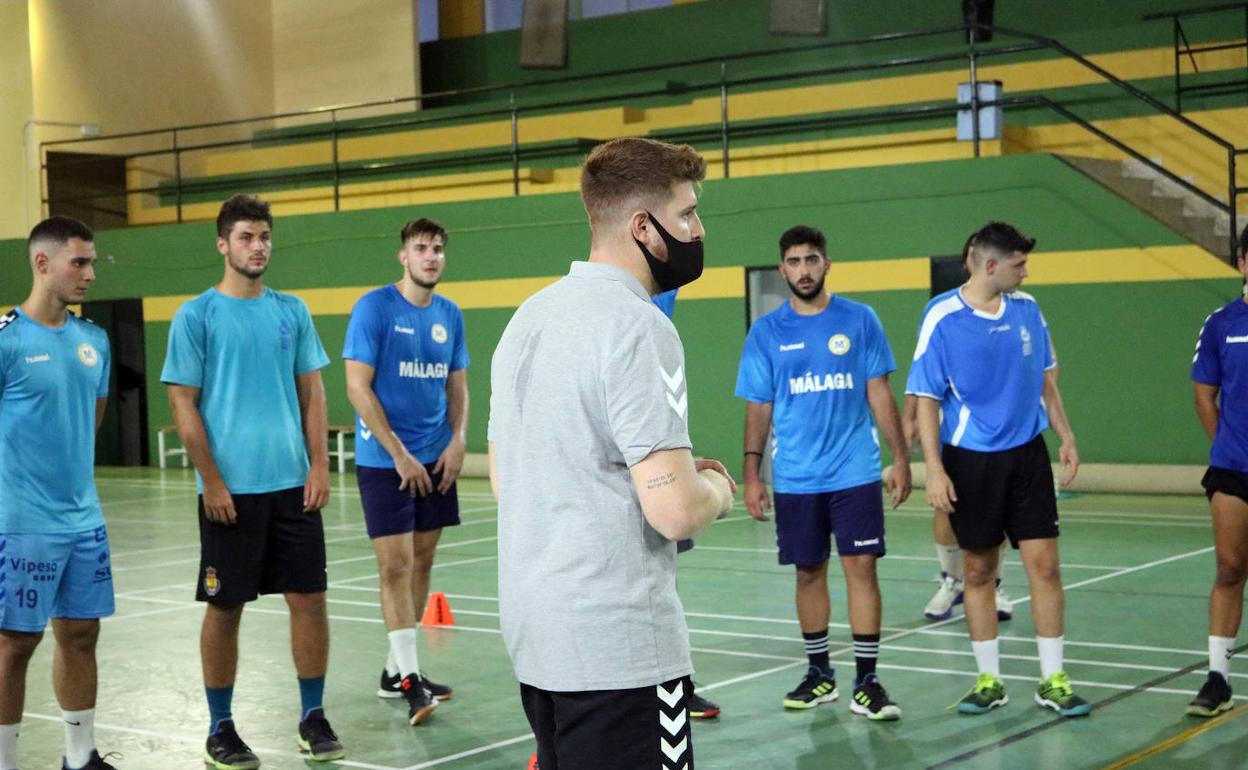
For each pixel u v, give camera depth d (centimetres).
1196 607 857
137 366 2172
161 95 2408
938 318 617
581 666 283
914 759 551
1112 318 1473
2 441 502
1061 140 1752
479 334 1858
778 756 562
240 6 2484
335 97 2439
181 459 2133
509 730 617
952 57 1575
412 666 641
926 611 843
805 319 638
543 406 290
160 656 786
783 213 1639
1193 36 1711
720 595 946
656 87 2166
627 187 297
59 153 2300
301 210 2238
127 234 2147
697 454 1711
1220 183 1664
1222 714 608
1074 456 676
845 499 627
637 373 281
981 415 613
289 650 798
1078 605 873
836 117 1789
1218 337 597
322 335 1994
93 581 525
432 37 2412
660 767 287
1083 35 1759
